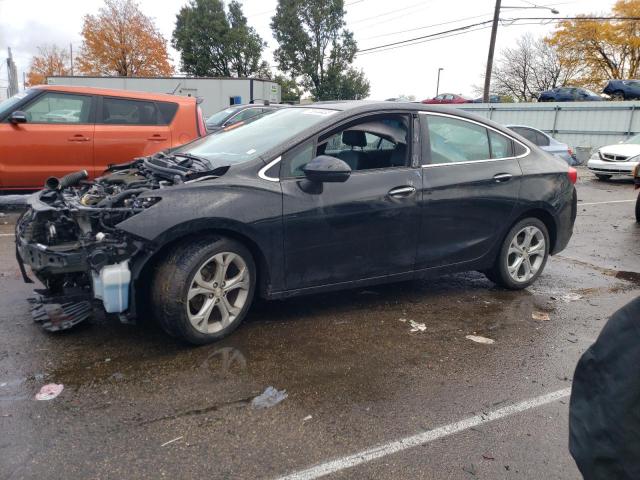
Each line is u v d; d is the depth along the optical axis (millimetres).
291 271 4035
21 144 7715
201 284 3676
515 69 49312
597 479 1453
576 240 8188
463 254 4859
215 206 3617
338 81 51469
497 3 29250
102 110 8219
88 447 2658
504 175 4969
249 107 14164
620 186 15383
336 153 4266
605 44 42750
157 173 4168
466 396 3324
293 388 3303
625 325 1452
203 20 51438
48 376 3311
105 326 4059
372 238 4309
